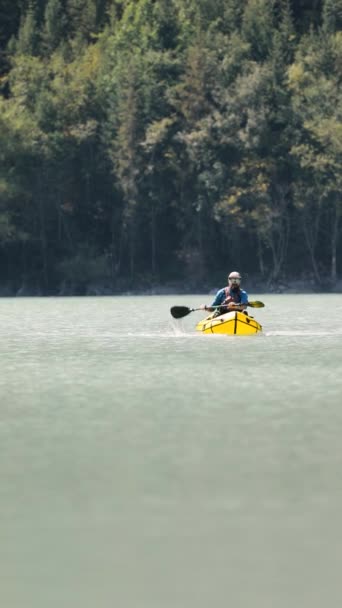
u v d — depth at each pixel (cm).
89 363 8431
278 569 2870
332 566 2894
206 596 2667
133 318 16075
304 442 4644
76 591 2708
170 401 6078
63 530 3228
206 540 3125
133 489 3741
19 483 3841
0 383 7038
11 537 3161
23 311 19450
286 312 17788
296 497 3619
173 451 4453
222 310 11806
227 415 5481
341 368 7900
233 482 3850
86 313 18250
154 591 2705
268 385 6844
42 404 5966
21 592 2703
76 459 4284
